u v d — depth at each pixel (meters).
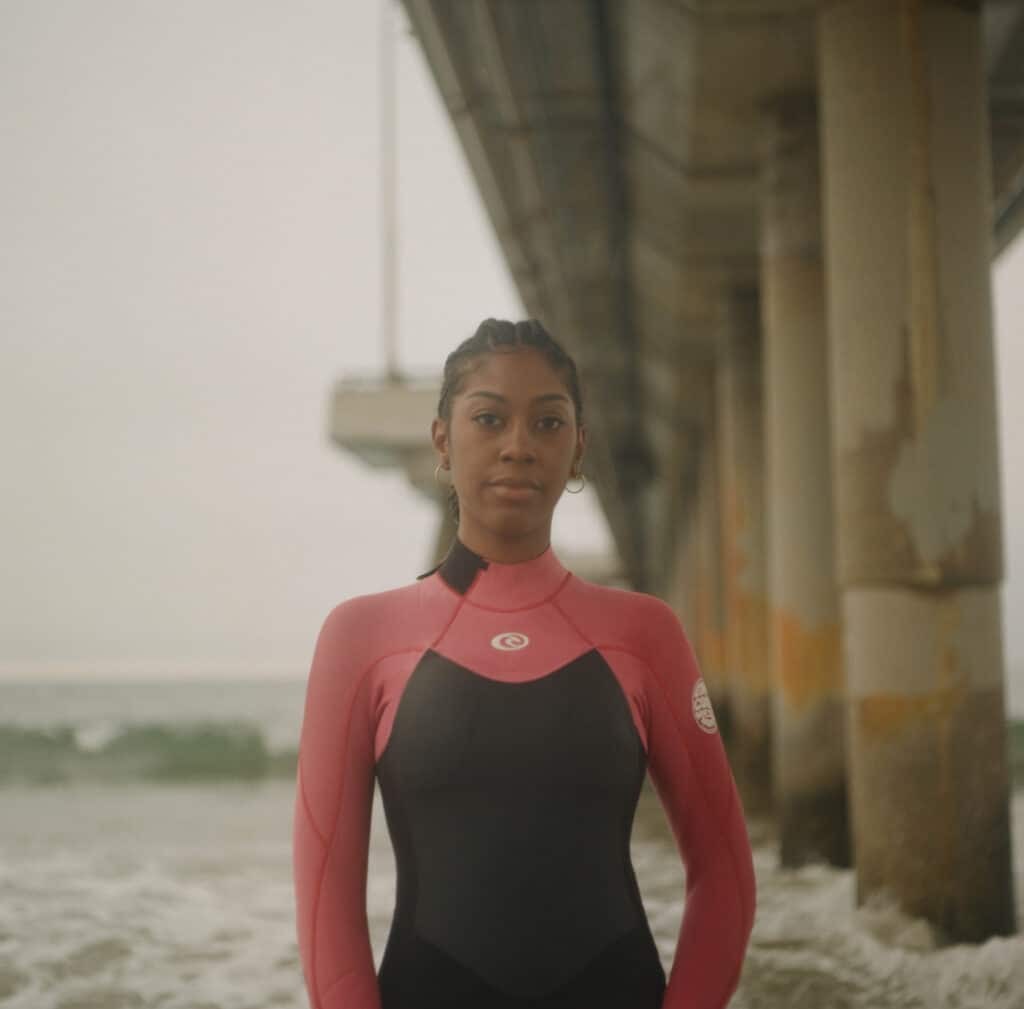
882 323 6.68
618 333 19.42
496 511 1.85
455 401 1.89
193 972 5.93
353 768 1.79
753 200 12.47
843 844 9.90
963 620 6.50
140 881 9.01
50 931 6.94
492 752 1.73
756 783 14.46
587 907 1.69
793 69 9.64
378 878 8.79
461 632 1.83
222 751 37.03
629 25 9.71
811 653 10.08
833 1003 5.12
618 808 1.77
